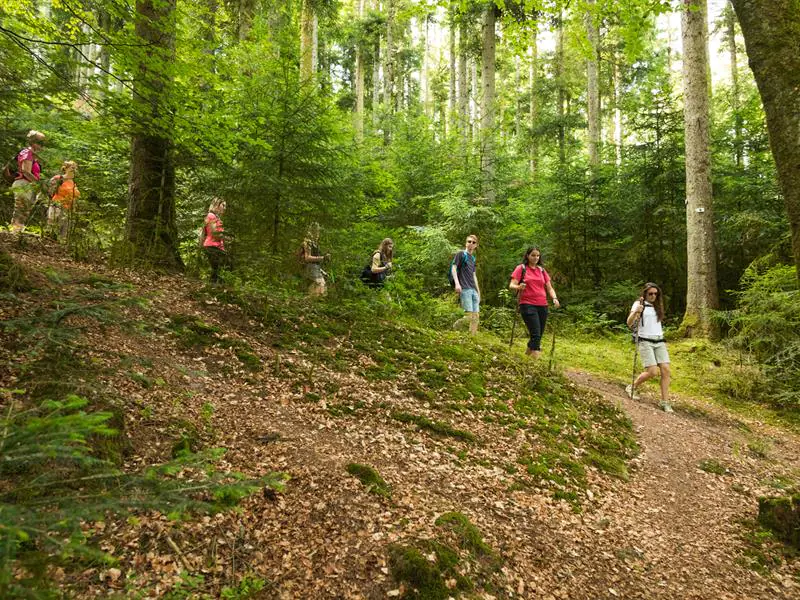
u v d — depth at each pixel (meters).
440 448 4.09
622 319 12.25
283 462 3.20
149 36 5.60
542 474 4.07
